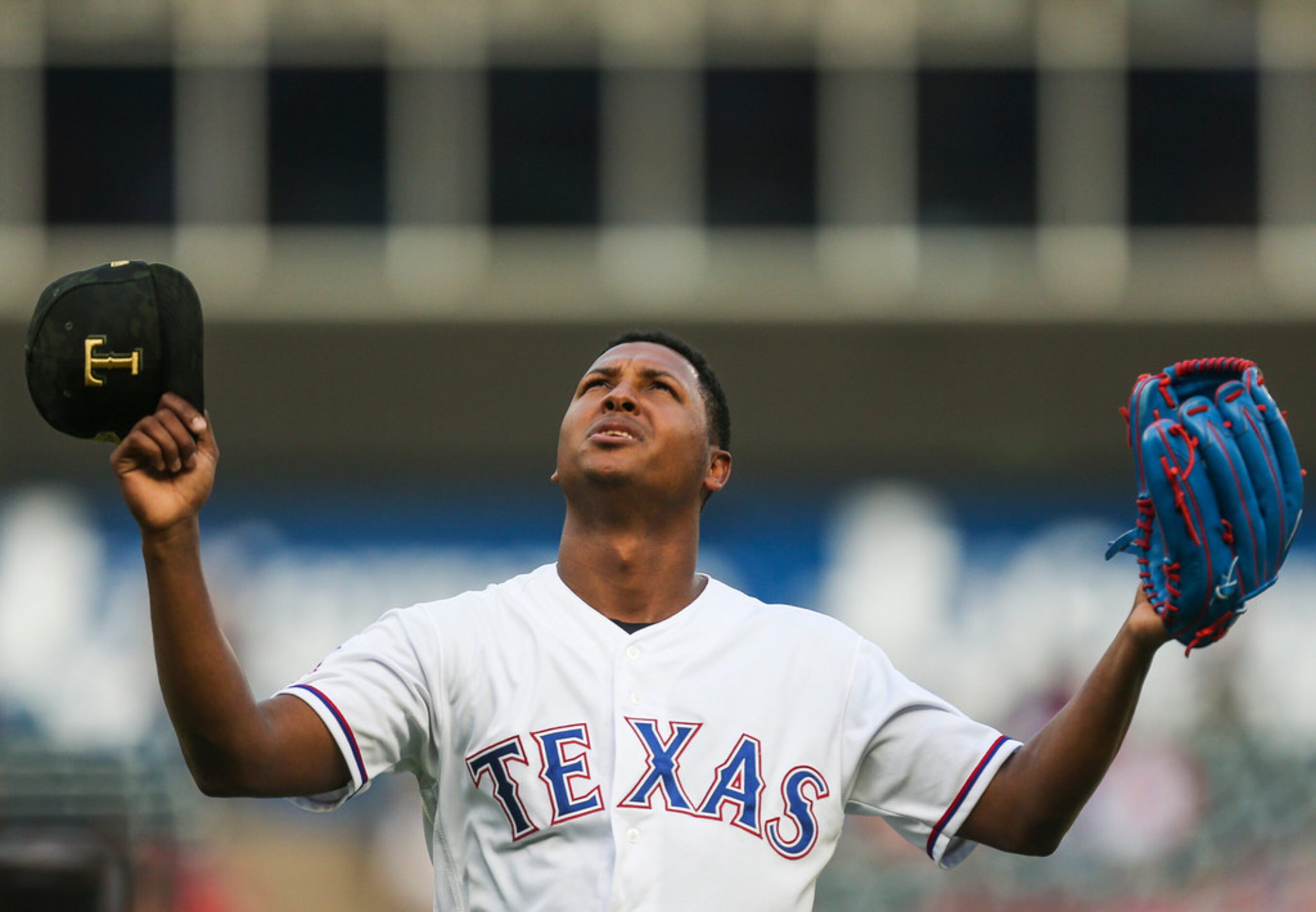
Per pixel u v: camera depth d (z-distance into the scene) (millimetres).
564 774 10945
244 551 57656
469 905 11094
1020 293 60500
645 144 61062
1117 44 60531
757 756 11203
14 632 55688
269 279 60156
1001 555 58094
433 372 60344
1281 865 49406
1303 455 60094
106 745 52938
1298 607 53531
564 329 60750
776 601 58250
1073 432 60125
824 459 59906
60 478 57469
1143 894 48906
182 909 48312
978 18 61125
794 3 61344
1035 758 11352
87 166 60250
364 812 49156
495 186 61062
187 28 60625
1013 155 61062
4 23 60031
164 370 10453
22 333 58906
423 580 58344
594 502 11852
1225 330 60500
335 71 60969
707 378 12773
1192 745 50938
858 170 60969
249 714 10422
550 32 61281
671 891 10664
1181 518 10656
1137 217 60719
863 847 47156
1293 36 60375
